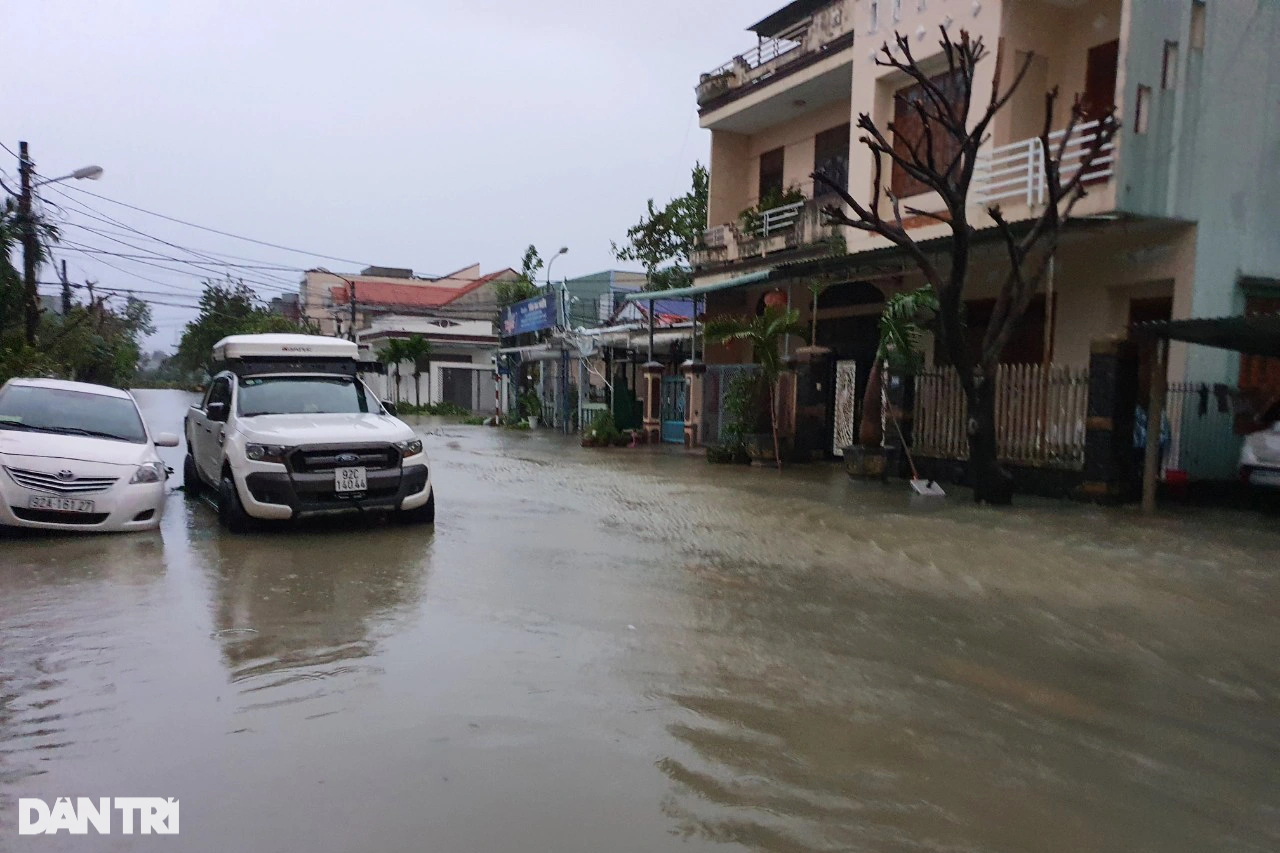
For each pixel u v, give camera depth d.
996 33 14.35
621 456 19.08
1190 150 12.25
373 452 9.03
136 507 8.68
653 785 3.57
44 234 21.22
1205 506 11.73
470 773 3.64
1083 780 3.71
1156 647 5.54
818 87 19.41
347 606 6.19
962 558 8.05
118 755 3.78
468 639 5.44
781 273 16.55
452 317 49.00
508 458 18.52
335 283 60.91
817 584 7.07
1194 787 3.67
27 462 8.27
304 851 3.04
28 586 6.70
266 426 9.13
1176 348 12.56
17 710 4.26
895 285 16.62
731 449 17.47
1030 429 12.64
